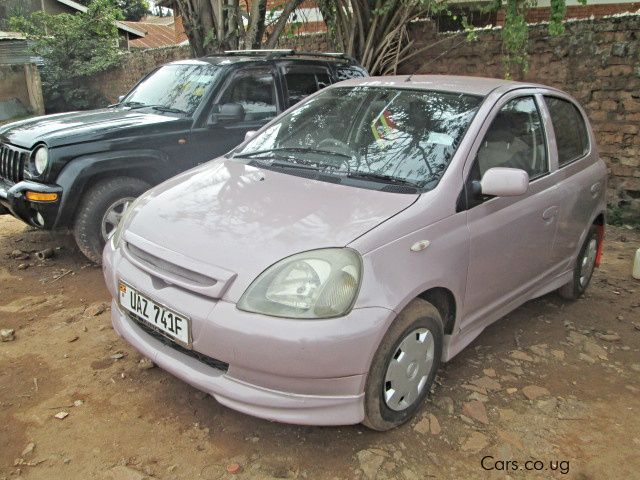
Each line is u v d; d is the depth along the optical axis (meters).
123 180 4.88
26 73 17.27
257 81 5.73
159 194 3.28
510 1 6.56
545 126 3.86
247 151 3.80
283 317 2.39
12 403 2.99
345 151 3.43
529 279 3.75
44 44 16.72
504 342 3.87
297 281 2.44
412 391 2.85
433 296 2.94
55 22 17.00
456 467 2.65
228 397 2.50
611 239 6.40
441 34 8.12
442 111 3.43
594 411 3.13
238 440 2.76
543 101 3.95
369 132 3.49
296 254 2.51
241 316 2.41
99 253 4.87
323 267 2.46
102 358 3.44
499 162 3.36
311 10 11.22
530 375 3.47
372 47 8.52
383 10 8.09
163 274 2.68
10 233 5.77
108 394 3.09
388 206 2.81
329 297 2.42
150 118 5.19
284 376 2.41
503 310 3.61
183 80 5.75
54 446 2.68
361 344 2.42
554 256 3.95
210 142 5.30
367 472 2.57
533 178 3.65
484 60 7.66
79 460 2.60
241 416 2.93
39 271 4.81
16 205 4.62
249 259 2.53
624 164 6.67
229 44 7.71
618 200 6.82
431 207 2.85
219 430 2.82
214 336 2.45
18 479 2.48
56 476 2.50
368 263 2.51
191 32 7.88
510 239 3.34
